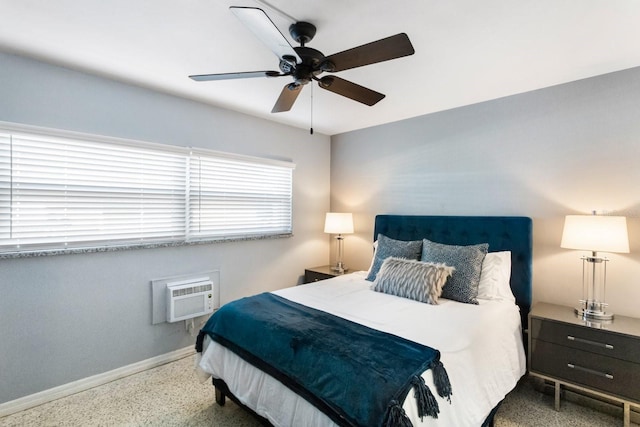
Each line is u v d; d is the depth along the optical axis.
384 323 1.92
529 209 2.73
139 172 2.70
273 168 3.73
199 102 3.04
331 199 4.37
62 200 2.33
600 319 2.17
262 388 1.75
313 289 2.75
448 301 2.43
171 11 1.66
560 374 2.15
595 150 2.41
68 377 2.34
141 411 2.15
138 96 2.66
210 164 3.15
